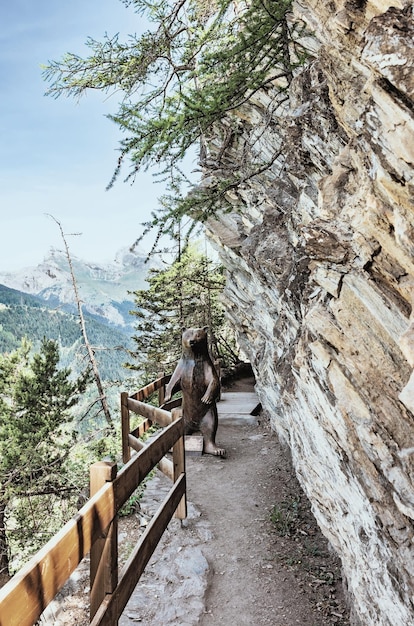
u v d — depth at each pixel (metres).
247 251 8.14
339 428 3.59
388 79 2.48
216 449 8.79
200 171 8.08
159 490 6.84
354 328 3.44
